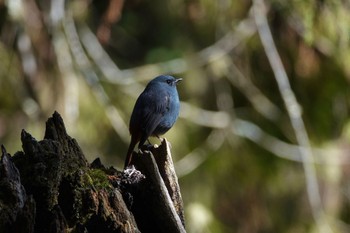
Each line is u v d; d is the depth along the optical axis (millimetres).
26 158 6223
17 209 5941
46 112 12883
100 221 6109
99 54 14344
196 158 14578
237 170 14898
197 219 14156
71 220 6090
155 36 16812
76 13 14461
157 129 9891
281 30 13570
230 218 14977
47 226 5996
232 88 15133
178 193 6852
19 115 12938
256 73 14594
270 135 14852
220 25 14438
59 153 6266
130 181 6434
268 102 14750
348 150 14695
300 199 15125
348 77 13680
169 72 14359
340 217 15102
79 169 6328
